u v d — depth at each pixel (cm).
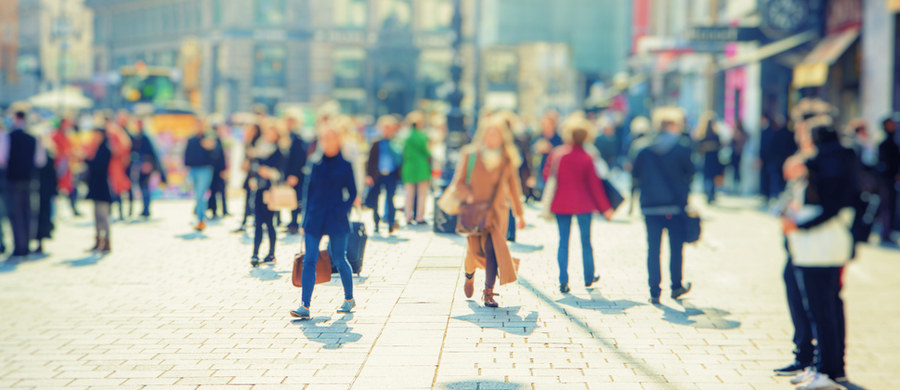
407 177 2406
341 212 1274
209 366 1026
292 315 1244
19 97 11225
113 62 11994
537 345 1101
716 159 3184
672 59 5347
